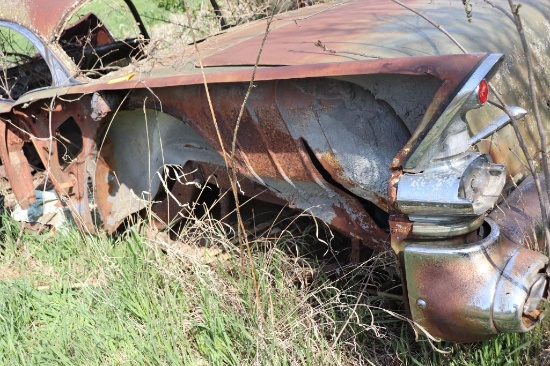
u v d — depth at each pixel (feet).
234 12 15.58
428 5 10.98
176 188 12.14
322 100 8.38
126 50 18.15
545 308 7.71
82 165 12.48
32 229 14.97
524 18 10.46
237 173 10.77
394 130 7.93
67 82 12.22
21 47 19.71
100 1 18.81
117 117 12.00
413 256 7.28
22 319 11.35
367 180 8.32
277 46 9.91
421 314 7.41
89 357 10.11
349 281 10.25
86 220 12.99
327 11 12.03
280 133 8.93
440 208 6.97
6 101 13.61
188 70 10.57
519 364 8.68
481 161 7.21
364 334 9.72
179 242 11.99
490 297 6.93
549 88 10.25
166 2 17.02
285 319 9.62
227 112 9.48
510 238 7.85
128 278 11.39
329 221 9.25
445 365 9.00
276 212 13.03
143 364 9.79
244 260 10.67
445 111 6.89
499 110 8.92
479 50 9.10
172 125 11.46
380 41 9.09
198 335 10.22
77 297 12.05
